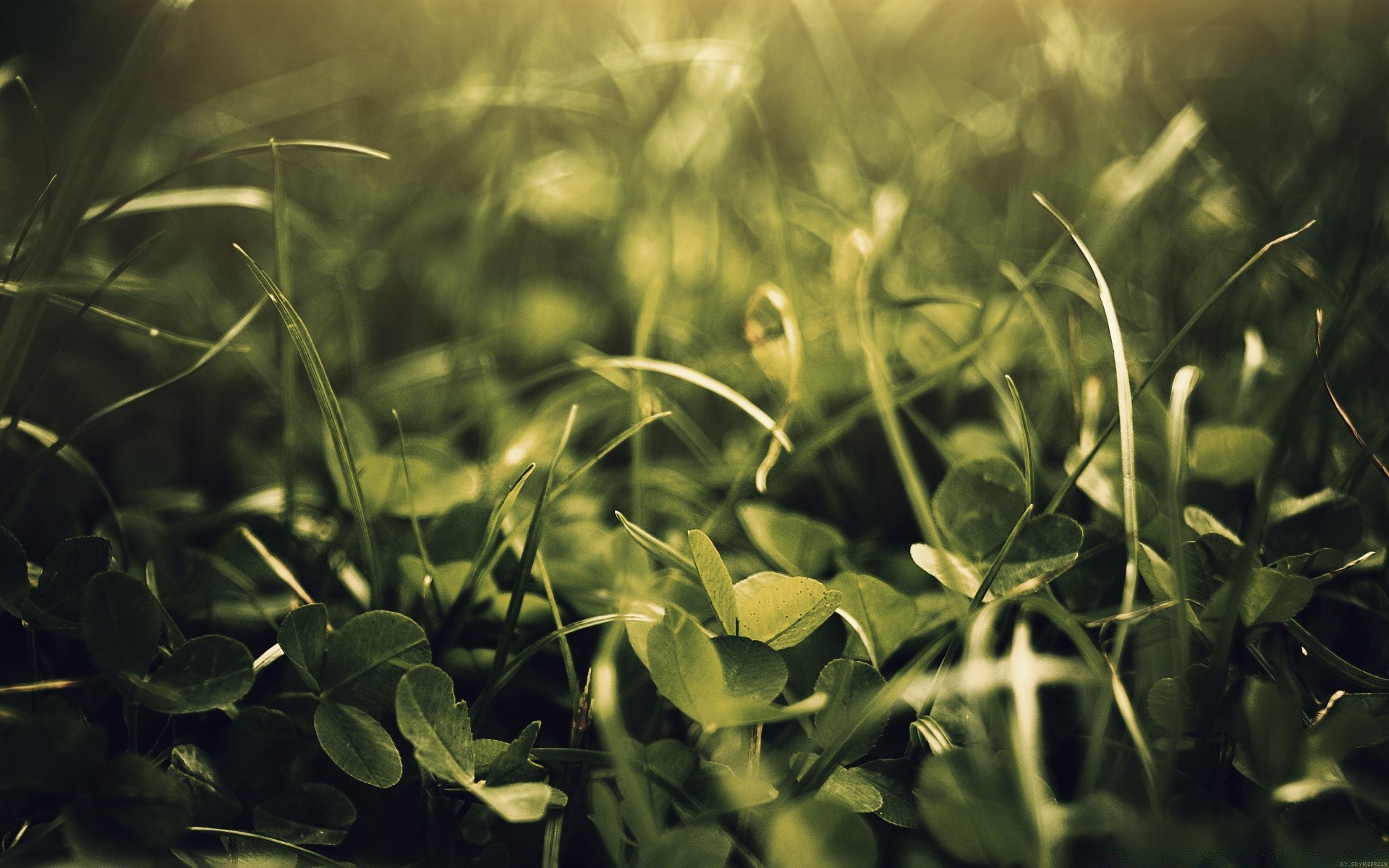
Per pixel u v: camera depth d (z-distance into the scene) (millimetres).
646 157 647
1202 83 754
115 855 333
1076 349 412
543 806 332
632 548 399
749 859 341
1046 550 366
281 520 421
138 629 341
